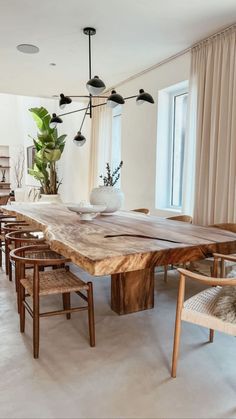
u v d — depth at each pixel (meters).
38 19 3.10
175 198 4.56
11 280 3.39
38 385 1.71
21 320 2.27
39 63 4.30
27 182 10.04
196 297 1.83
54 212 3.51
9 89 5.64
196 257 1.91
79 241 2.00
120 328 2.37
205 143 3.56
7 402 1.58
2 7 2.88
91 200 3.28
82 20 3.13
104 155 5.70
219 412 1.53
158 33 3.41
